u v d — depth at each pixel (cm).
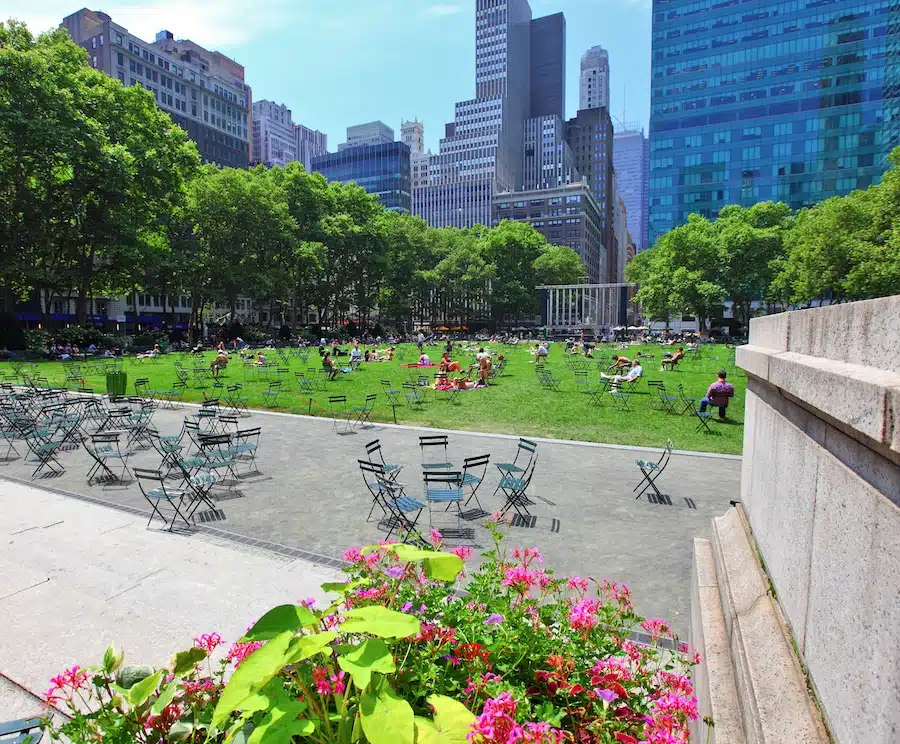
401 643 251
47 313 4147
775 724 189
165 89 9825
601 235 16775
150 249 3981
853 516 168
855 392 163
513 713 206
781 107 9200
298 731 159
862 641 154
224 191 4703
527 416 1566
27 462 1027
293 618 190
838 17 8725
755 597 276
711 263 5784
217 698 220
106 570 554
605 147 18088
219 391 2047
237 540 643
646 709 246
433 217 15988
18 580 527
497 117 16625
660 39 10012
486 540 653
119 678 216
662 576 557
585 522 718
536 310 8206
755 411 360
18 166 3328
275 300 5906
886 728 135
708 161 9762
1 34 3366
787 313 295
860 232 3466
